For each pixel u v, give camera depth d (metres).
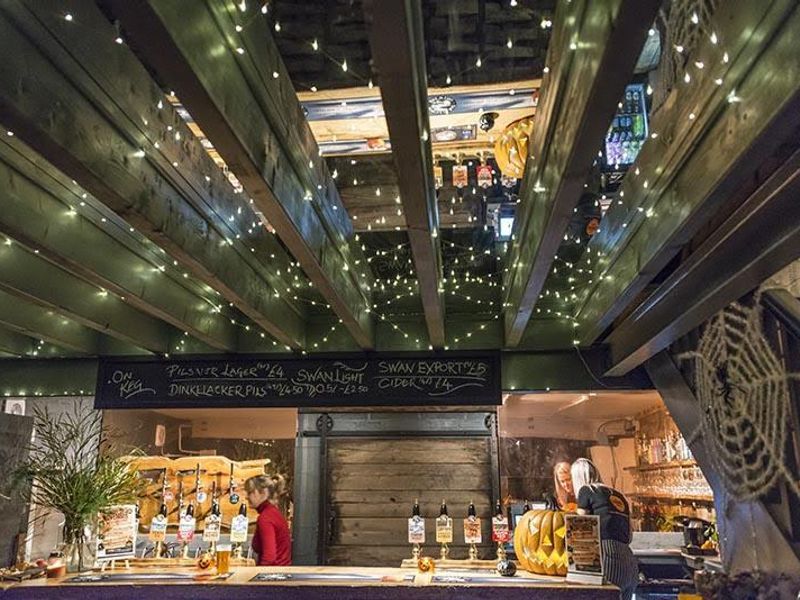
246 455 6.28
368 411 5.70
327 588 2.96
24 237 2.72
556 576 3.05
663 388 4.82
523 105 4.70
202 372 5.57
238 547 3.75
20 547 3.97
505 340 5.28
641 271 3.17
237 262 3.74
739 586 3.26
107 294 4.52
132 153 2.44
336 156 5.67
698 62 2.30
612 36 1.59
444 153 5.51
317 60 4.48
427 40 4.37
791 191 2.27
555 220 2.65
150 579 3.13
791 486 3.20
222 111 1.97
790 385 3.16
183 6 1.72
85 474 3.41
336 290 3.82
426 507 5.52
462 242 5.98
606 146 4.99
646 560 4.98
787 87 1.67
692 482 5.57
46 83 1.89
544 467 6.22
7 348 5.38
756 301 3.42
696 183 2.39
